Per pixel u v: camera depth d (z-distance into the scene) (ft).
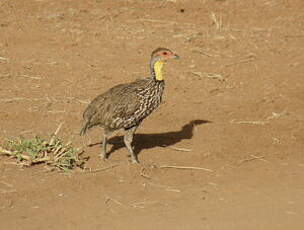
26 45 76.95
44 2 92.38
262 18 89.81
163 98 64.23
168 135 56.29
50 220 41.60
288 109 62.18
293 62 74.38
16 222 41.27
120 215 42.37
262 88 67.36
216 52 77.25
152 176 48.60
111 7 91.66
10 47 76.07
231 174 49.57
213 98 64.64
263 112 61.26
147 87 49.29
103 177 47.88
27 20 85.10
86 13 88.89
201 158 52.06
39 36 79.82
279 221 41.50
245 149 53.93
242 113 60.95
